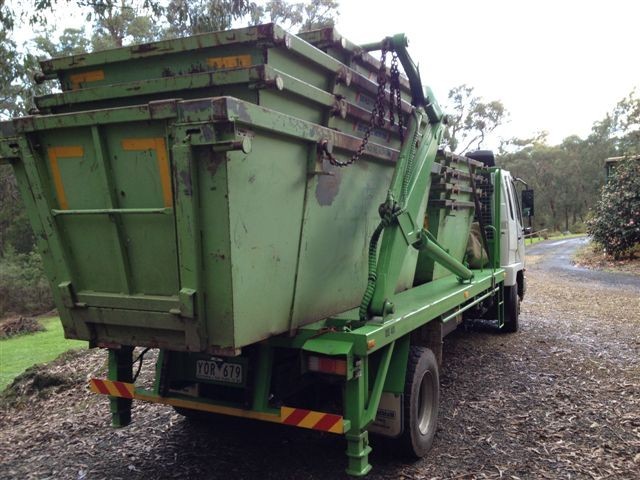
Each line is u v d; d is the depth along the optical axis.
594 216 23.70
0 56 8.84
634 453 4.41
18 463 4.57
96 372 7.11
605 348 7.85
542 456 4.38
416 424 4.23
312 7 16.92
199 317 3.05
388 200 4.10
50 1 8.76
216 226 2.93
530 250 33.41
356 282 4.43
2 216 24.33
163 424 5.22
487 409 5.42
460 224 7.02
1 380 8.35
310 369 3.49
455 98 51.97
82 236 3.43
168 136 2.94
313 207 3.69
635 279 16.89
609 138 67.62
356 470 3.48
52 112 3.78
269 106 3.25
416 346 4.52
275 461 4.37
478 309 7.14
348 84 4.05
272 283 3.33
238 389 3.85
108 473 4.27
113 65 3.67
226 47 3.30
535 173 71.25
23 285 19.95
